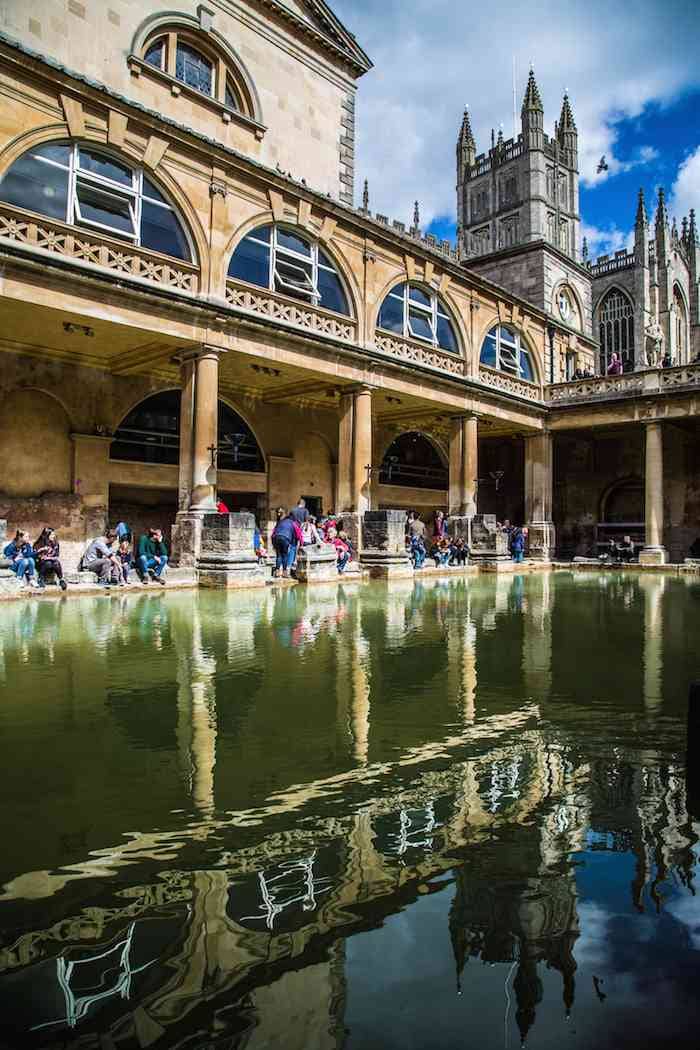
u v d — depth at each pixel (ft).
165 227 54.85
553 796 10.55
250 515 50.19
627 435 107.65
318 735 13.39
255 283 61.26
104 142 50.24
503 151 161.58
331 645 23.86
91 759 11.93
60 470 62.44
